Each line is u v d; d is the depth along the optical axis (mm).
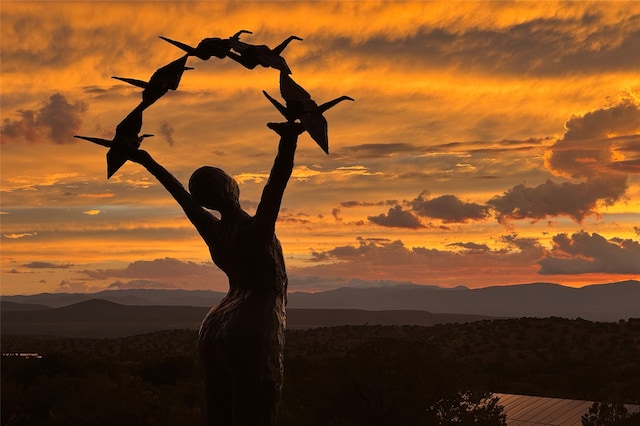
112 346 142375
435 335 105750
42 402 43875
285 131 7898
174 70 8258
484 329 101562
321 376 34938
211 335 8828
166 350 125812
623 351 81312
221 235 9117
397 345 35531
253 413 8664
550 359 81562
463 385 34469
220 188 9125
